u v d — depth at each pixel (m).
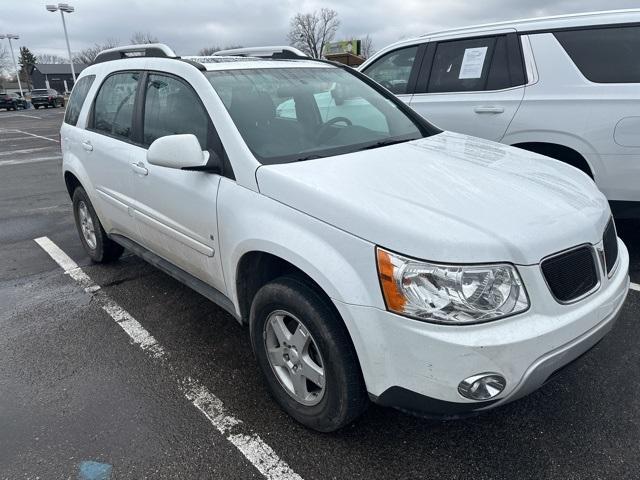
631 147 4.13
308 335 2.43
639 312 3.65
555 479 2.29
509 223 2.12
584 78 4.35
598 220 2.38
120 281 4.53
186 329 3.67
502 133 4.77
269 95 3.19
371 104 3.62
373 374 2.16
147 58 3.75
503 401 2.04
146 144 3.56
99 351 3.42
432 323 1.98
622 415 2.65
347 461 2.43
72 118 4.72
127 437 2.62
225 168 2.81
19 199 8.11
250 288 2.82
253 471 2.39
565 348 2.09
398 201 2.24
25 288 4.46
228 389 2.99
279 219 2.45
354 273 2.14
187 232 3.14
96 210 4.42
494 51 4.86
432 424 2.64
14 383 3.09
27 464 2.46
